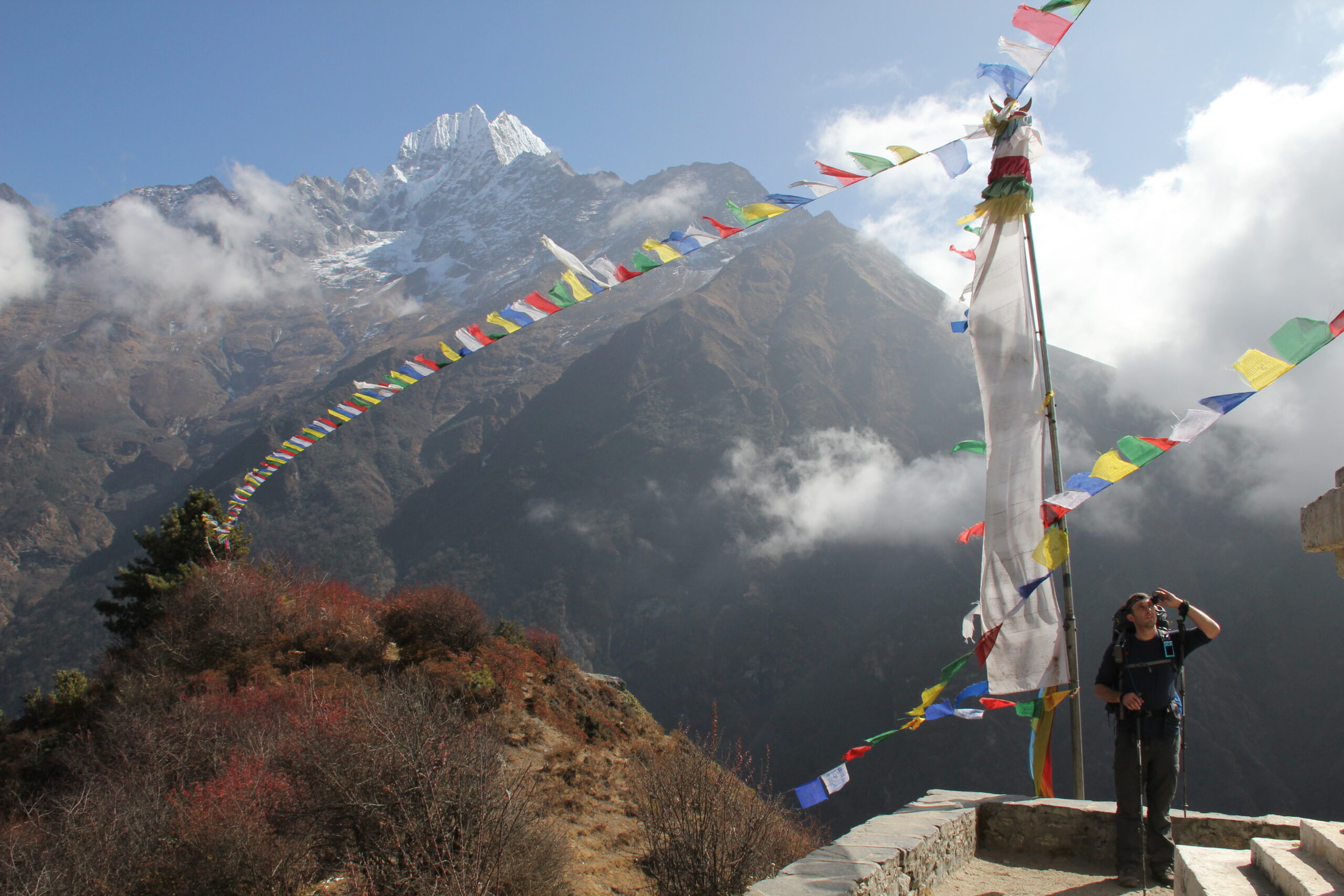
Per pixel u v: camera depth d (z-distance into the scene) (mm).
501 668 21469
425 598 22766
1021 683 6262
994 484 6465
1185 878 3893
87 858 8758
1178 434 4703
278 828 8539
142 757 12148
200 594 21688
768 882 4320
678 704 119562
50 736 17156
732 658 124500
